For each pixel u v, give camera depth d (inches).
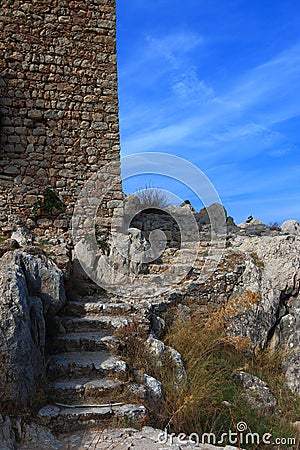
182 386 239.1
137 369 244.8
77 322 283.1
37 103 426.6
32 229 415.5
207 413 231.3
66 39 437.4
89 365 236.4
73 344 262.1
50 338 262.1
